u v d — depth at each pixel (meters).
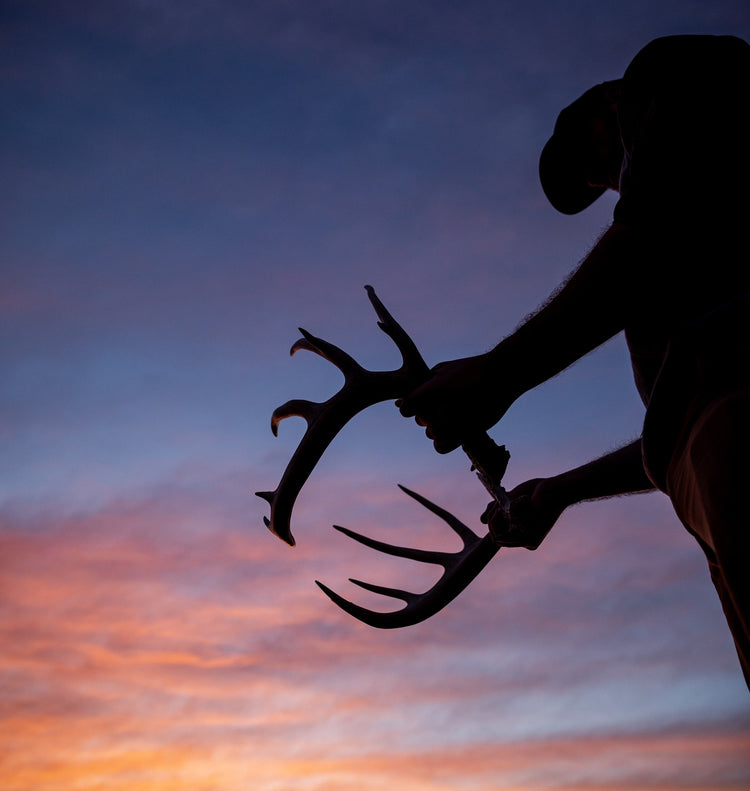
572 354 1.15
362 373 1.37
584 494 1.69
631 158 1.16
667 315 1.11
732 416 0.95
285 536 1.38
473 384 1.19
